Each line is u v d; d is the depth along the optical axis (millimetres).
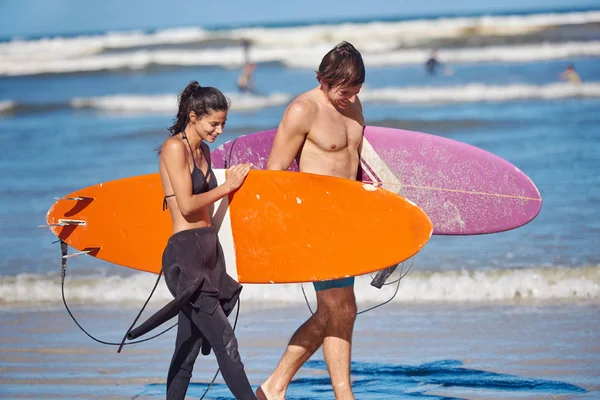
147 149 48031
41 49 137125
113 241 14188
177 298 11617
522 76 80375
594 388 14555
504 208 15680
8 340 19141
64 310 21578
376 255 12789
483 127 50562
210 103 11961
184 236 12156
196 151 12469
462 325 18922
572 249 24641
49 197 35469
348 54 12664
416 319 19641
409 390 14953
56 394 15406
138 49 131000
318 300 13289
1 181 39562
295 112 13156
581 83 67438
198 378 16422
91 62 114250
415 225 12562
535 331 18156
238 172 12867
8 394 15438
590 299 20438
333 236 13055
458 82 79000
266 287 22578
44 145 51844
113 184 14172
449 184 15891
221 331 11930
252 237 13414
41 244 28469
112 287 23188
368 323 19562
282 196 13195
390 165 15938
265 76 97250
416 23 132875
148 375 16453
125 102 73812
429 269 23688
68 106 74125
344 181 12969
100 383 16000
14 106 73188
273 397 13484
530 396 14305
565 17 130875
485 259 24438
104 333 19500
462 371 15867
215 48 127812
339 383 12953
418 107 64000
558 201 30656
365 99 69375
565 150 40438
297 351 13344
